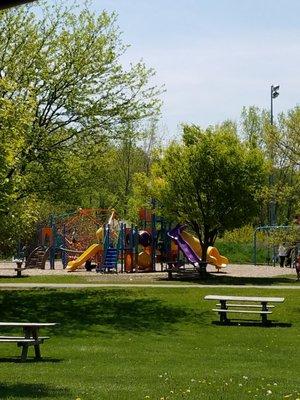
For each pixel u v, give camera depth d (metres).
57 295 25.94
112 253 38.97
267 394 10.39
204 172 32.50
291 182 37.34
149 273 37.47
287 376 12.79
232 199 32.69
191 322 21.23
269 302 21.81
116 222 46.06
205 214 32.97
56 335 19.27
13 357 15.42
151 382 11.76
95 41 25.73
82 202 26.16
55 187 24.45
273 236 25.12
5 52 25.09
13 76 24.97
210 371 13.28
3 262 55.16
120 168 62.59
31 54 25.14
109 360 14.96
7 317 22.06
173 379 12.09
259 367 13.99
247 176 32.59
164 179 33.56
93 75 25.61
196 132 33.50
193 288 27.34
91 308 23.41
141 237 39.28
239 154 32.47
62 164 24.42
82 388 11.02
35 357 15.18
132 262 38.69
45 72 25.02
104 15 25.98
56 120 25.44
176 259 40.22
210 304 24.08
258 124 61.38
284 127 30.27
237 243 53.47
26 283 30.97
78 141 25.45
